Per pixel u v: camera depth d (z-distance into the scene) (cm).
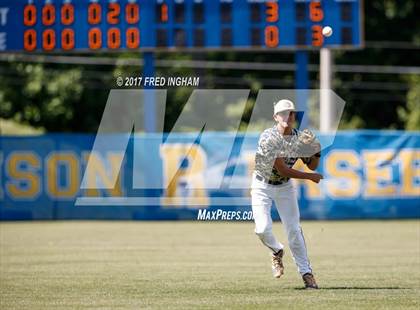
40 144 6900
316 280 3612
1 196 6925
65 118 11944
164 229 6225
